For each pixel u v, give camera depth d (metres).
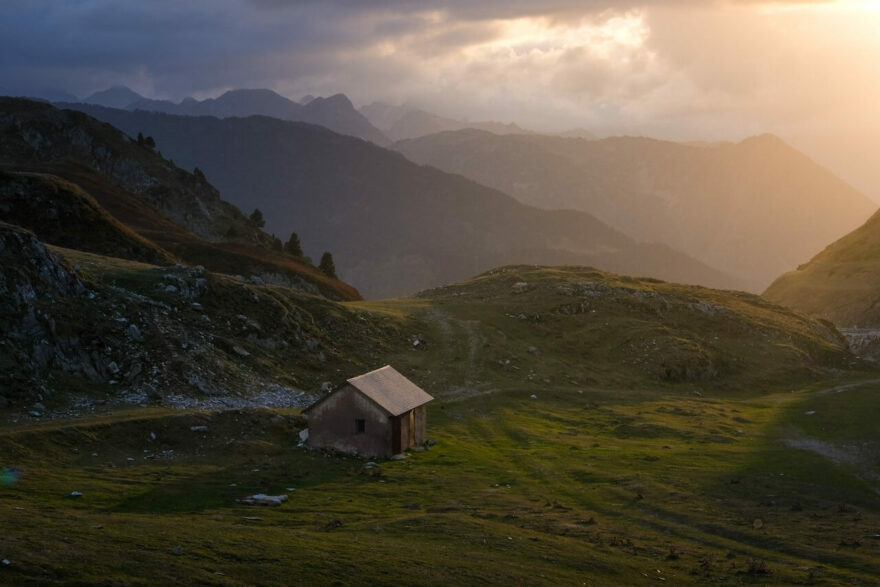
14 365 60.16
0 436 49.12
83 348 66.25
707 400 93.88
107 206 175.12
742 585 35.34
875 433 72.19
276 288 103.19
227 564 32.09
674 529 44.16
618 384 98.00
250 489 48.31
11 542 30.78
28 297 65.88
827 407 86.50
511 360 98.94
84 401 61.16
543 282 136.25
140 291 79.44
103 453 51.75
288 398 73.69
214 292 85.12
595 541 41.06
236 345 78.56
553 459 61.00
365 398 59.28
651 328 114.88
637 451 64.75
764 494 51.03
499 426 73.25
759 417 83.69
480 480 53.94
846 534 42.75
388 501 47.44
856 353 139.88
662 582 35.56
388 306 117.94
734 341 122.19
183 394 66.81
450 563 35.06
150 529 35.81
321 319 97.50
